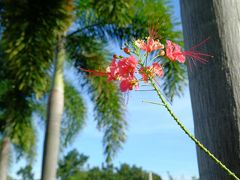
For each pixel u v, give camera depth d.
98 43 9.95
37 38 8.59
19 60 8.36
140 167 71.94
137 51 2.41
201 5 2.83
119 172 70.69
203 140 2.59
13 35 8.46
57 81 9.38
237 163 2.44
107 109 10.16
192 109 2.73
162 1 9.20
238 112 2.52
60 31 8.80
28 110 11.23
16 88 10.98
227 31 2.72
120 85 2.39
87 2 9.62
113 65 2.43
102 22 9.70
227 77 2.61
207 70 2.68
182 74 9.23
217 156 2.50
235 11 2.77
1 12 8.80
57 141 9.10
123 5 8.91
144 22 9.28
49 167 8.92
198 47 2.77
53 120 9.14
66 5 8.88
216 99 2.59
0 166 15.06
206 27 2.77
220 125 2.54
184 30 2.92
